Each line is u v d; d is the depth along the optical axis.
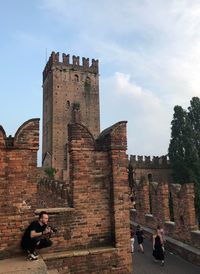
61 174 59.47
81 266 10.26
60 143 75.00
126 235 11.05
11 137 10.20
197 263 17.42
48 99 81.00
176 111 67.12
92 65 83.00
